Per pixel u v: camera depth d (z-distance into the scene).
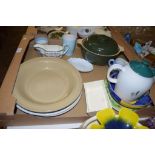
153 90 0.63
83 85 0.68
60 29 0.96
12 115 0.51
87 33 0.88
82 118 0.56
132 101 0.60
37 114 0.54
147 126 0.58
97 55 0.73
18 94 0.56
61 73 0.69
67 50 0.80
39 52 0.79
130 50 0.83
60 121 0.55
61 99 0.60
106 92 0.64
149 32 1.11
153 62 0.89
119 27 1.08
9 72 0.62
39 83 0.65
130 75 0.54
